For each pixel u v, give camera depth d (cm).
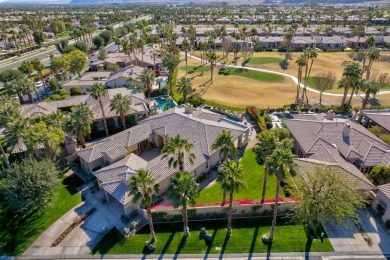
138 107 6619
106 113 6231
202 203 3962
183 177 3088
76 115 4991
